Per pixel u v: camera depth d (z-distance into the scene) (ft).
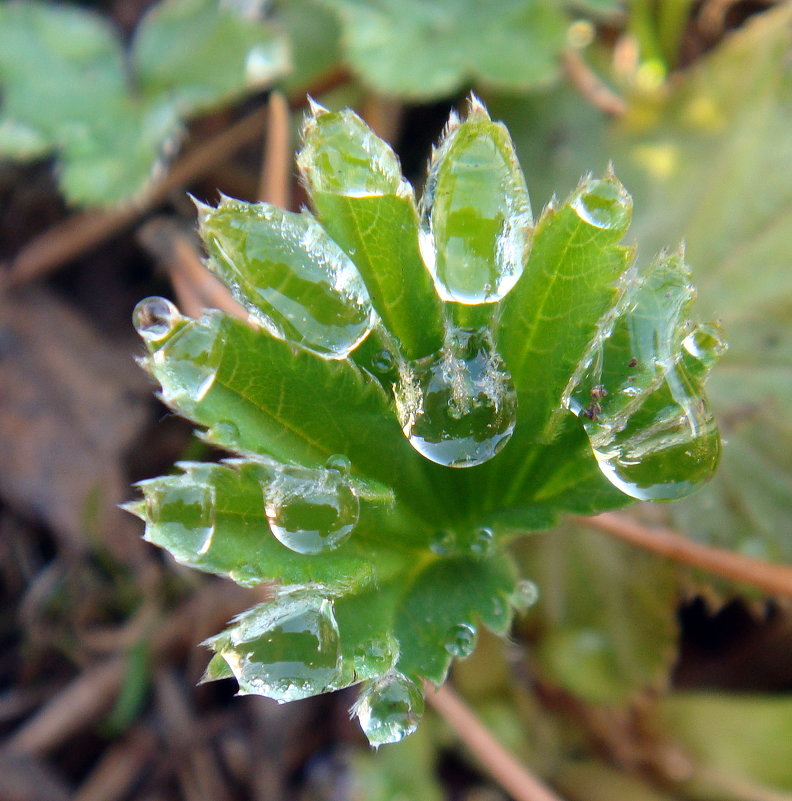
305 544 0.28
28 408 0.53
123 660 0.48
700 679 0.43
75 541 0.50
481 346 0.28
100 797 0.45
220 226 0.28
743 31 0.45
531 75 0.46
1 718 0.47
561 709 0.43
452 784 0.44
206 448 0.50
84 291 0.55
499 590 0.30
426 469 0.30
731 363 0.42
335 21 0.51
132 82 0.52
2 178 0.54
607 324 0.29
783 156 0.43
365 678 0.28
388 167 0.29
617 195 0.29
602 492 0.30
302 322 0.28
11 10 0.51
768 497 0.40
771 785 0.40
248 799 0.46
